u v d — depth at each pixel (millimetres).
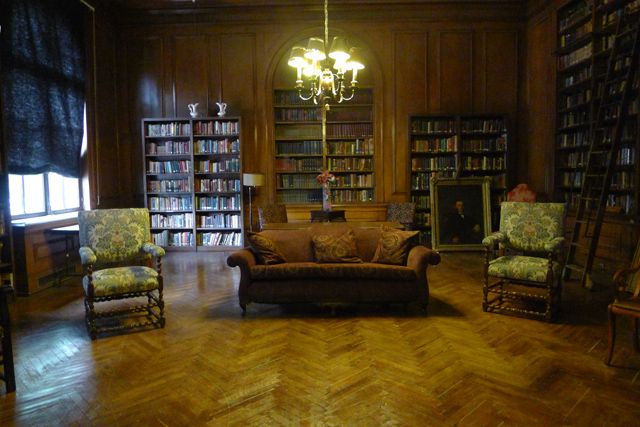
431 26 7352
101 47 6902
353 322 3789
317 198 7570
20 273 4746
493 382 2668
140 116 7547
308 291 3945
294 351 3170
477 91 7402
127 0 6949
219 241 7426
